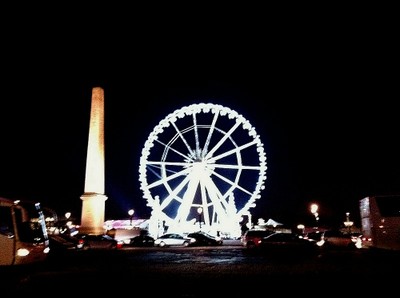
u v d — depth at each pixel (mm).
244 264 19703
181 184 44500
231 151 44812
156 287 12109
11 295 10906
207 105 45062
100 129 42000
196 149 44844
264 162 44469
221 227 45250
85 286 12539
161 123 44438
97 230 39938
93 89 42406
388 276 14281
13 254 14875
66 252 27344
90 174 41188
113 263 21047
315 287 11711
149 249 35281
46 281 13961
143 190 43688
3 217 15031
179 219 43844
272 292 10859
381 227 26406
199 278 14297
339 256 24141
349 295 10219
